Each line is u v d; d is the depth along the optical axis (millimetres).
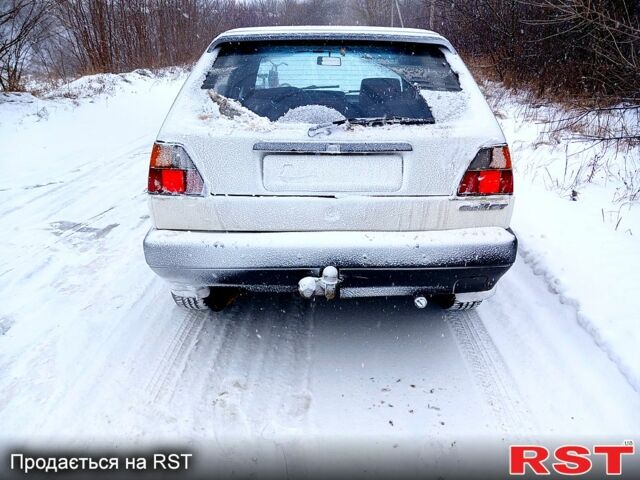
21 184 5965
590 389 2439
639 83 6441
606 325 2797
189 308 2949
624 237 3879
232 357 2721
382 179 2281
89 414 2312
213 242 2281
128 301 3309
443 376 2572
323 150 2227
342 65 2578
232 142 2248
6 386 2490
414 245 2279
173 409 2342
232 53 2641
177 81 18438
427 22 21453
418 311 3205
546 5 7371
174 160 2281
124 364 2656
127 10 20156
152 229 2398
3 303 3285
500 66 13000
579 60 9336
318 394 2447
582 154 6227
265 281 2352
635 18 7039
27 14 11188
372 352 2773
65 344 2838
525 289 3402
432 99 2453
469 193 2316
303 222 2291
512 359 2691
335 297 2420
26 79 14461
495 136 2336
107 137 8922
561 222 4234
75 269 3777
